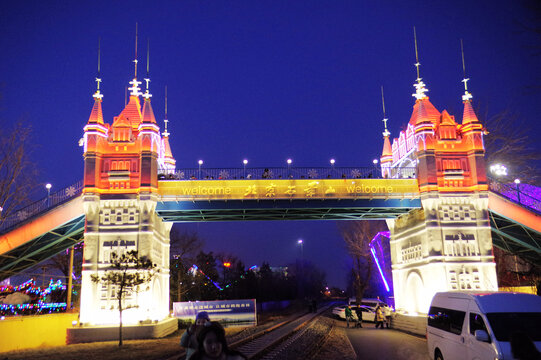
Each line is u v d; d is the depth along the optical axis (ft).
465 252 97.45
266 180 98.78
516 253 115.24
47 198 96.22
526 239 104.58
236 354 18.60
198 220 113.91
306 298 387.34
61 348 79.10
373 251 177.27
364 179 100.37
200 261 192.85
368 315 139.64
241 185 98.53
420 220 102.27
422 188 100.01
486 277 96.27
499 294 40.91
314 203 100.12
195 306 118.73
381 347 75.05
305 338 84.12
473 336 39.09
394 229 119.44
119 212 96.99
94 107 100.58
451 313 44.91
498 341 35.60
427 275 98.02
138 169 98.37
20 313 106.52
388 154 128.06
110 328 91.20
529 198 101.14
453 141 102.22
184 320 121.49
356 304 150.30
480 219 98.78
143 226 95.66
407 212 108.47
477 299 40.57
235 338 90.33
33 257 108.78
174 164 131.95
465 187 100.07
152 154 98.17
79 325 91.91
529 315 37.88
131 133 100.27
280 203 99.71
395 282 116.98
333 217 117.08
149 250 94.68
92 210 96.02
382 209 104.94
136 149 99.35
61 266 136.36
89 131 98.17
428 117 103.14
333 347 75.51
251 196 98.02
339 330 111.65
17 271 110.32
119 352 71.51
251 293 239.50
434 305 50.34
